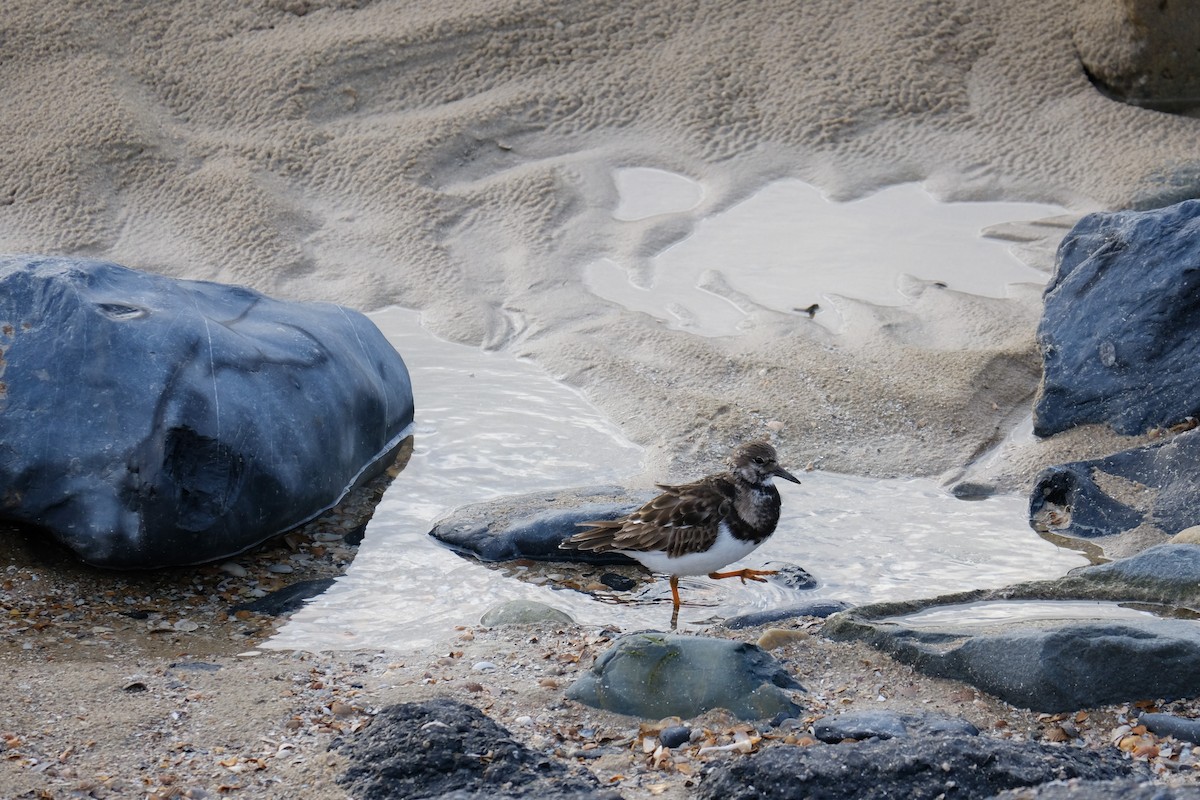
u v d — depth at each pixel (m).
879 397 13.70
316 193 18.11
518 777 6.77
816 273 16.30
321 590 10.70
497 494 12.38
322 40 19.83
